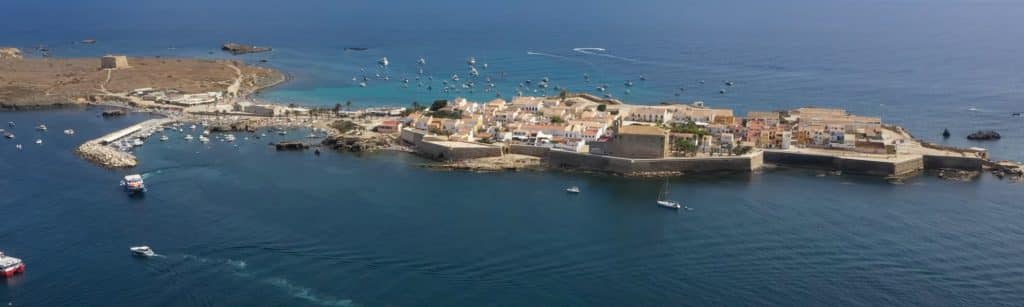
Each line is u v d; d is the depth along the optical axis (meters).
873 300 175.88
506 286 184.12
